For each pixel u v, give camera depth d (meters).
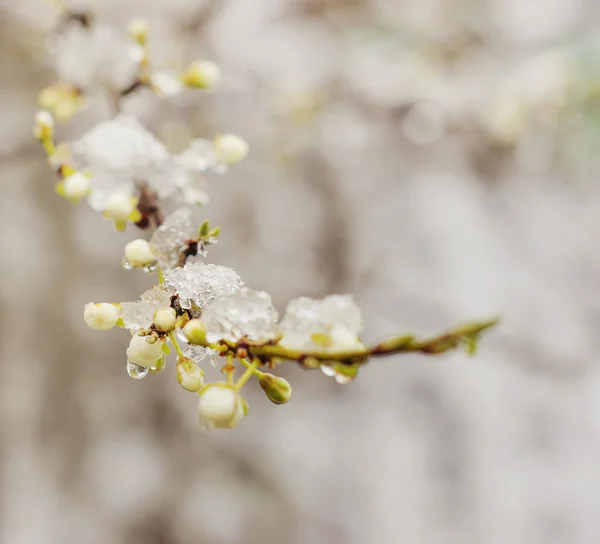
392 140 0.85
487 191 1.00
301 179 0.88
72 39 0.32
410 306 0.93
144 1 0.60
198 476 0.82
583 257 1.00
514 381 0.93
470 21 0.97
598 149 0.80
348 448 0.89
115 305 0.26
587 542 0.83
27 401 0.75
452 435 0.90
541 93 0.75
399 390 0.93
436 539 0.84
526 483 0.88
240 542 0.80
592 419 0.90
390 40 0.93
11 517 0.72
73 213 0.78
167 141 0.57
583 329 0.96
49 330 0.77
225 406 0.25
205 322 0.25
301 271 0.87
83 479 0.77
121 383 0.81
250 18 0.75
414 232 0.97
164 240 0.28
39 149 0.55
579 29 0.88
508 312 0.95
